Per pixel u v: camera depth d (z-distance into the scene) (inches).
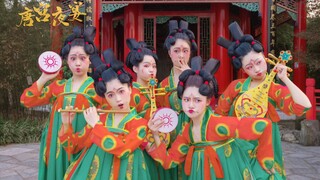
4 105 456.1
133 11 506.6
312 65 445.4
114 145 123.6
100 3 468.1
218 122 130.6
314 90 394.3
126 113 133.6
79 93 158.7
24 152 354.9
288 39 784.9
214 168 130.3
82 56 157.4
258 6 461.4
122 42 585.0
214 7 501.0
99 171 128.3
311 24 459.2
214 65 137.8
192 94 128.9
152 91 151.9
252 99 149.9
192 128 135.6
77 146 139.6
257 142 137.7
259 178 135.0
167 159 135.6
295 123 445.4
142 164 132.6
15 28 424.5
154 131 132.1
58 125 161.2
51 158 161.8
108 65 132.4
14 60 428.1
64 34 464.4
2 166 300.5
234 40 153.3
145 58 160.1
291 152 350.0
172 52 160.4
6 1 446.0
